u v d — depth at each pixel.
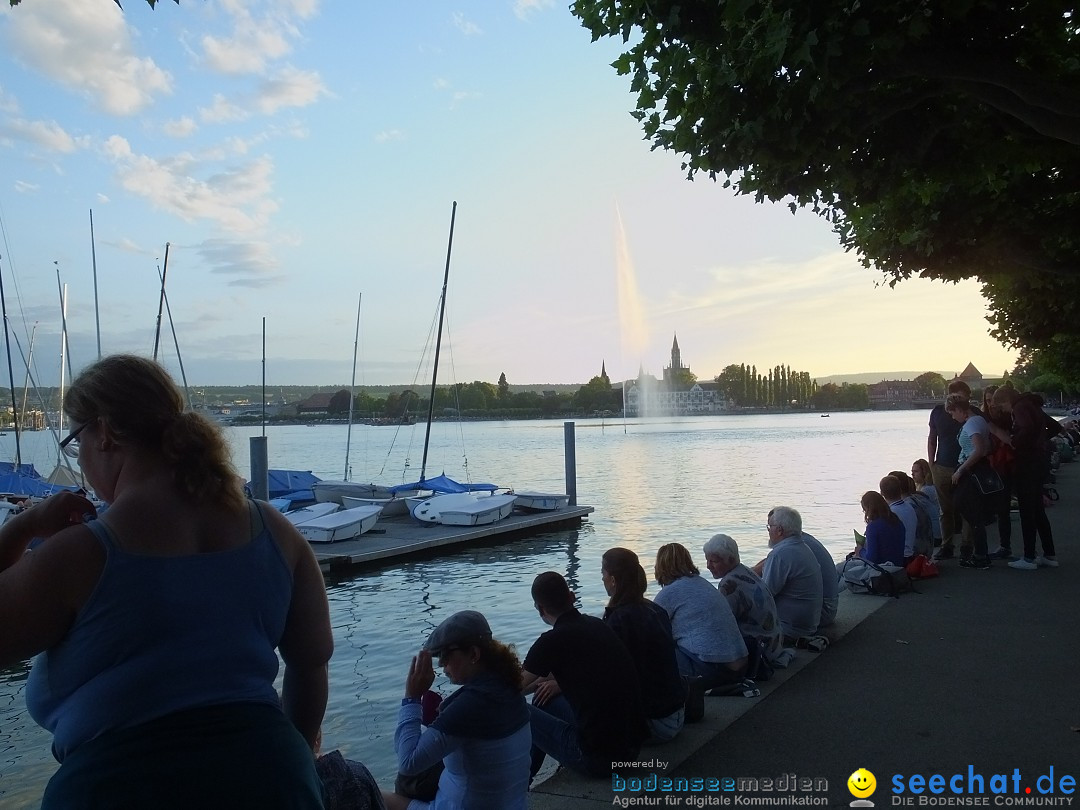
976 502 10.73
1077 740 5.14
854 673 6.59
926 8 6.76
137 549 1.87
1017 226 11.18
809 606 7.25
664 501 32.44
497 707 3.96
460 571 18.58
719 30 7.40
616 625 5.23
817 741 5.24
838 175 8.18
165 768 1.78
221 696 1.89
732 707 5.88
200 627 1.89
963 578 10.23
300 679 2.27
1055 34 7.94
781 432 118.25
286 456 77.50
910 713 5.68
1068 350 26.23
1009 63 7.14
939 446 11.90
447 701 4.02
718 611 6.14
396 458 71.88
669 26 7.44
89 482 2.12
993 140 8.96
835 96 7.15
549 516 24.77
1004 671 6.55
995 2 7.06
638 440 100.44
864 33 6.45
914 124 8.66
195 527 1.98
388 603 15.34
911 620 8.20
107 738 1.80
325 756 2.93
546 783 4.78
